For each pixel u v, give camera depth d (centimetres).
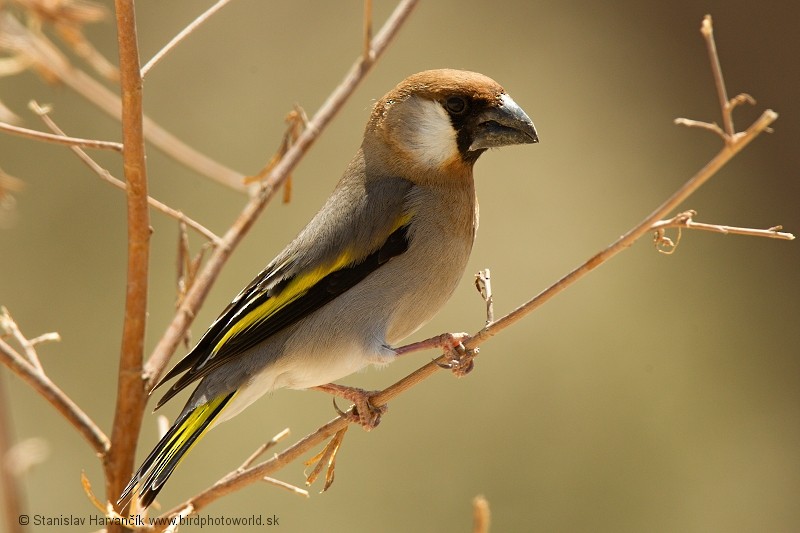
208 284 666
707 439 1315
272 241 1369
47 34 1183
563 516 1249
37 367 602
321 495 1223
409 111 755
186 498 1221
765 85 1636
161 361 627
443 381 1300
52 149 1362
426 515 1232
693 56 1642
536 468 1270
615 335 1365
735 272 1461
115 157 1374
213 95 1473
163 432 696
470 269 1410
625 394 1329
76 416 598
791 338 1414
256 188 769
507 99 752
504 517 1241
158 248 1349
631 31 1633
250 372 721
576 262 1433
